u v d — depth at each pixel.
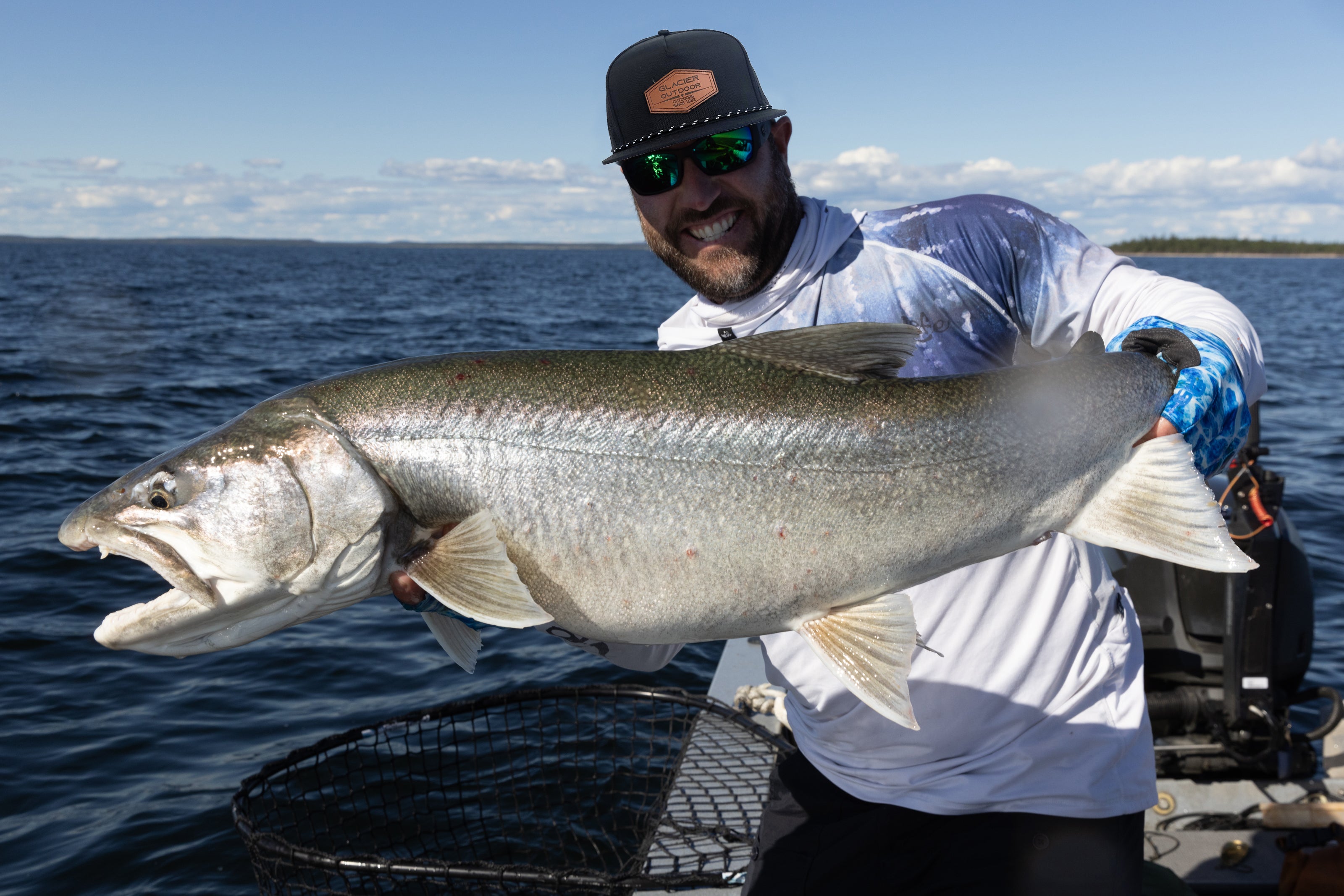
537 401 2.12
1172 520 2.01
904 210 2.45
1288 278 113.56
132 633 2.19
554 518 2.09
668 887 2.85
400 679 6.39
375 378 2.19
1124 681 2.43
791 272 2.41
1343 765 4.27
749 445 2.07
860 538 2.07
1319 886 3.24
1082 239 2.40
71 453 12.47
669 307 53.88
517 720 5.28
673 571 2.08
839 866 2.54
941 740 2.39
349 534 2.14
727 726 4.09
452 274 109.12
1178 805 3.98
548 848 3.93
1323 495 10.86
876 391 2.12
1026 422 2.07
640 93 2.30
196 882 4.28
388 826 3.45
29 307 38.72
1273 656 4.27
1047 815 2.31
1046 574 2.36
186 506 2.16
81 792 5.05
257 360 23.25
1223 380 2.04
